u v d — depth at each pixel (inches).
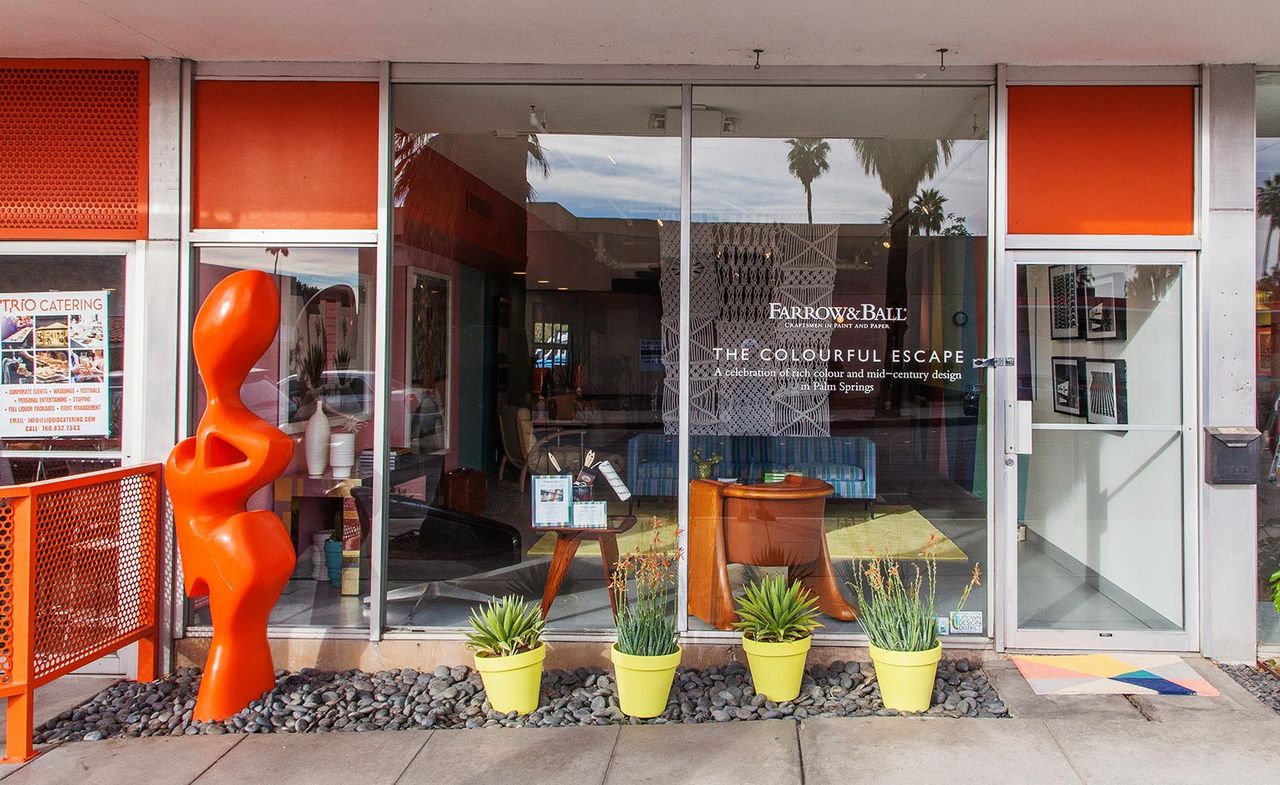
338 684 169.6
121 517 165.3
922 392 180.1
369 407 181.2
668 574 180.7
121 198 178.2
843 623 179.0
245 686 158.6
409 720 154.2
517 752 141.1
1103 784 128.9
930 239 180.5
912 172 181.2
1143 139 175.9
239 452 160.7
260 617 161.0
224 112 179.8
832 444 181.6
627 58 175.3
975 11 149.3
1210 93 173.9
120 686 170.9
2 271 180.1
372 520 180.1
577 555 186.2
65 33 163.6
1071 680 165.5
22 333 179.9
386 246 179.3
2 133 178.1
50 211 178.4
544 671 175.3
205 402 181.2
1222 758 136.0
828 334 182.2
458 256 195.3
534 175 192.2
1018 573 178.9
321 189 180.1
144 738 148.6
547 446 189.2
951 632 178.2
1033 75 175.9
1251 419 175.2
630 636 155.1
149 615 172.7
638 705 152.6
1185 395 178.2
